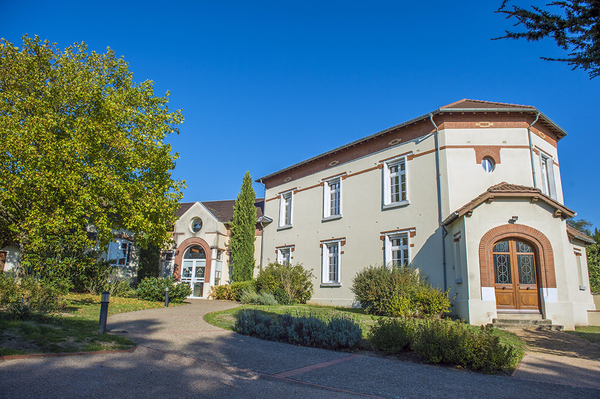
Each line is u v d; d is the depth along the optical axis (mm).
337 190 20609
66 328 9266
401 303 12898
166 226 18922
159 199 17172
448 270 14555
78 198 14305
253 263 23750
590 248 24438
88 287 18562
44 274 14883
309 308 16328
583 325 13422
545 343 10000
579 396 5852
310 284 20375
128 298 18016
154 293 18016
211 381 6086
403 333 8555
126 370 6449
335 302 19000
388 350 8422
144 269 23625
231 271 24891
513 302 12633
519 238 12898
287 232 23016
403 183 17266
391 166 17938
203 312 14609
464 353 7391
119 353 7656
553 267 12492
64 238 14664
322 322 9602
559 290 12344
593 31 5777
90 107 16516
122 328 10320
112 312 13344
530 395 5844
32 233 13383
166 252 25188
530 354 8758
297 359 7750
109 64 18438
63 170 13898
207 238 24281
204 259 24297
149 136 16969
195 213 25156
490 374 7070
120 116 15984
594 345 9828
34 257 14242
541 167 16234
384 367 7352
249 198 24375
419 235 15945
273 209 24625
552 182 16688
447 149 15516
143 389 5500
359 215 18781
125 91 17578
